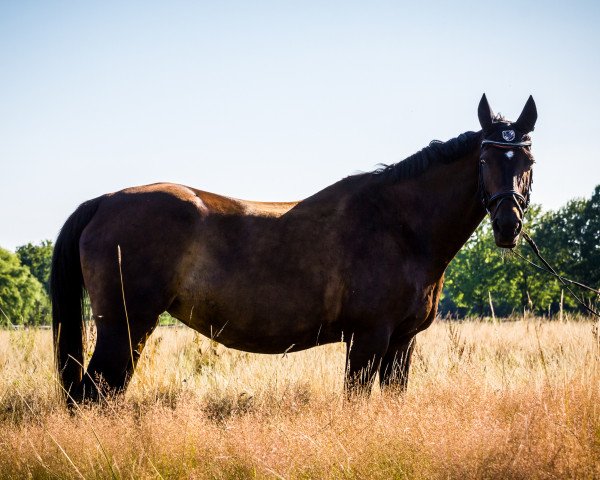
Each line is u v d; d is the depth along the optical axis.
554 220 85.56
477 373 8.29
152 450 5.70
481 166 7.61
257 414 6.32
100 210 7.42
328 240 7.57
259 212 7.65
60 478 5.39
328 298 7.51
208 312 7.41
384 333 7.60
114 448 5.73
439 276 8.14
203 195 7.71
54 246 7.53
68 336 7.40
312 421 6.14
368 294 7.52
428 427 5.63
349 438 5.64
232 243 7.39
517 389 7.20
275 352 7.79
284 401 7.58
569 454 4.94
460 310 72.62
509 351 12.70
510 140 7.45
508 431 5.27
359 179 8.10
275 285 7.39
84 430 5.95
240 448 5.54
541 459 4.94
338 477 5.10
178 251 7.27
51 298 7.49
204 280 7.31
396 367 8.09
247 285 7.34
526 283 61.81
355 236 7.64
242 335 7.53
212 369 10.92
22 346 12.12
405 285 7.66
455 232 8.05
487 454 5.03
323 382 9.08
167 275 7.25
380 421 5.84
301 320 7.49
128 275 7.12
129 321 7.14
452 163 8.01
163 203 7.36
